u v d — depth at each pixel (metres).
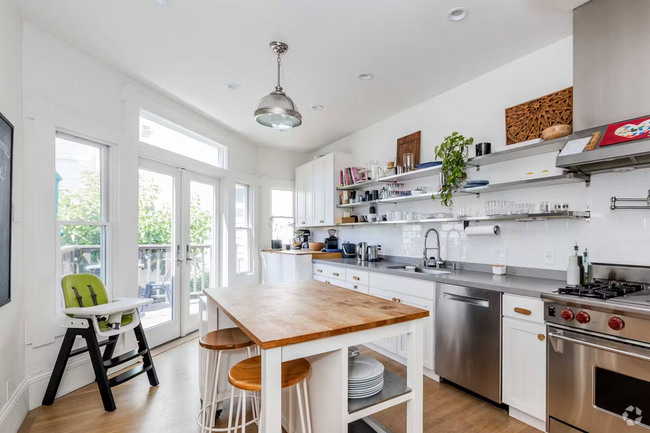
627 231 2.09
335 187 4.70
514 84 2.74
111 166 2.95
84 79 2.67
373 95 3.46
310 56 2.69
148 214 3.51
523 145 2.39
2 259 1.86
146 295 3.46
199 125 4.10
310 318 1.45
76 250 2.66
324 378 1.51
